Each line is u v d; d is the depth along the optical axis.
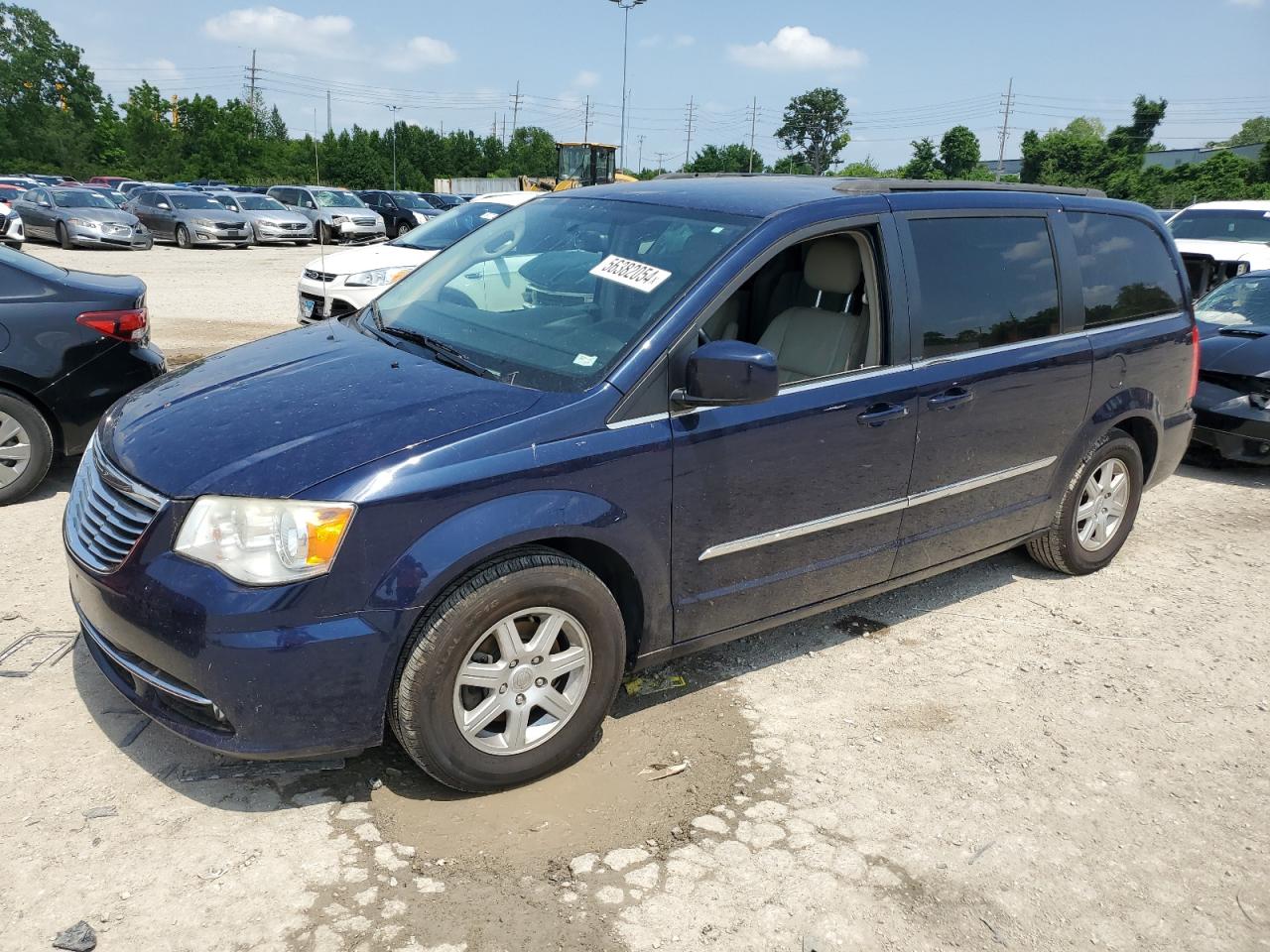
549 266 3.72
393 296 4.15
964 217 4.06
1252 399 6.83
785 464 3.43
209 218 25.36
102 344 5.43
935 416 3.86
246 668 2.58
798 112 107.56
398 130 86.81
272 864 2.68
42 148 90.19
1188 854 2.99
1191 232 12.74
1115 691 3.95
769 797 3.12
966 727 3.63
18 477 5.30
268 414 2.98
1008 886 2.80
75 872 2.60
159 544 2.68
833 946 2.53
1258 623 4.65
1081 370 4.48
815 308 3.87
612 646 3.13
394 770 3.14
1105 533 5.08
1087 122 110.25
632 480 3.05
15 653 3.70
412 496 2.68
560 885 2.67
